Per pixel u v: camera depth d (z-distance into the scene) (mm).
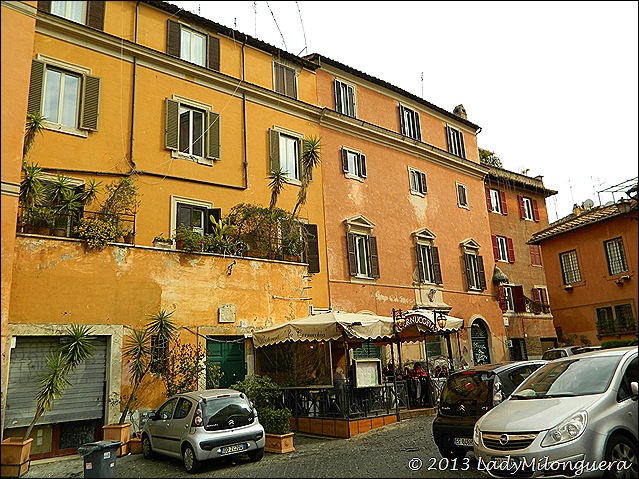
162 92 16906
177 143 16797
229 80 18516
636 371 7914
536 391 8391
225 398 10469
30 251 11844
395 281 22625
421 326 15266
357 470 8938
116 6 16359
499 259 29109
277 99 19938
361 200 22312
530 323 28703
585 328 27547
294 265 16781
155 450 10930
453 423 9477
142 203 15695
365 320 13984
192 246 14523
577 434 6898
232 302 14945
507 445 7316
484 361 26016
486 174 29766
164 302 13648
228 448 9945
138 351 12609
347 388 13406
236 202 17875
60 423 11914
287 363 15312
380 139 23938
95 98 15359
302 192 20031
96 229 12773
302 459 10336
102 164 15180
